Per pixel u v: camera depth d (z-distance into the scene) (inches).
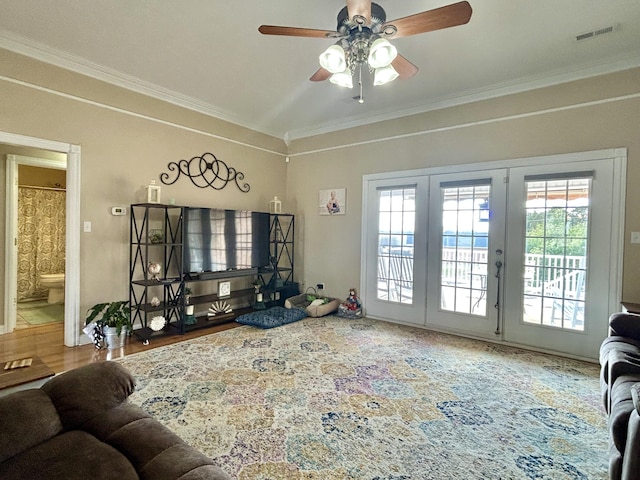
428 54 118.7
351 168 191.9
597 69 123.3
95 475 41.9
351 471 66.7
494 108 145.9
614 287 121.8
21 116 117.9
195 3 94.3
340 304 193.2
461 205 155.0
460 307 155.4
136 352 127.0
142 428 52.3
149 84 147.3
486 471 67.4
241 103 168.7
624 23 99.8
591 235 125.7
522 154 139.3
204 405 89.6
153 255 155.9
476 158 150.6
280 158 217.8
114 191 142.4
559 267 132.3
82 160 133.0
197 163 172.1
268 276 211.0
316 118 189.9
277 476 64.9
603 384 82.4
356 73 133.3
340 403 92.3
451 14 73.4
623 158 119.9
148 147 152.6
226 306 178.9
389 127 177.2
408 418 85.7
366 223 186.1
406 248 171.6
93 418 54.1
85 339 135.3
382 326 167.9
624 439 56.1
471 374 112.9
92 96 134.6
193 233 156.0
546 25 101.3
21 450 46.1
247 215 182.7
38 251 219.1
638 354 76.6
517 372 115.1
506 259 143.5
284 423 82.4
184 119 165.8
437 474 66.4
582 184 127.6
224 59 125.6
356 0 70.5
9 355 123.3
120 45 116.8
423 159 165.8
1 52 113.3
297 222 216.7
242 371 111.3
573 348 129.3
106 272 141.2
